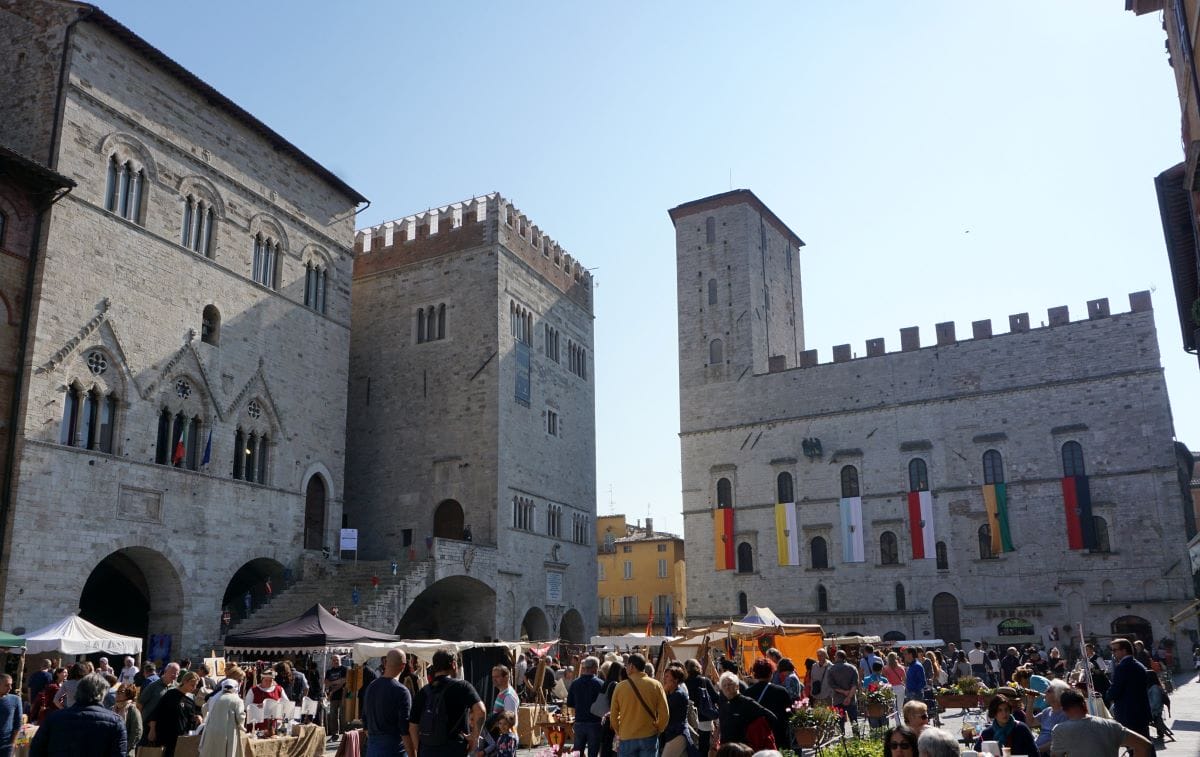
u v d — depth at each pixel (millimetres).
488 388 63938
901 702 31656
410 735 14875
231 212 50969
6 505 37469
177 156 47688
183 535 45219
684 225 95500
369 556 64938
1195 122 27531
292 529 52656
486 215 67000
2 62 43625
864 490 80562
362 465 67125
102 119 43469
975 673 52094
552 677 42656
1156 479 70312
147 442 43938
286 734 25750
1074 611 71188
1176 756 23656
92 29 43438
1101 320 74312
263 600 52875
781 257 100625
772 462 85125
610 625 111562
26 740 20297
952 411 78688
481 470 62844
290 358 54219
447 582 58875
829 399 83875
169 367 45594
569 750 29688
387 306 69438
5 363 38469
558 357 73812
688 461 89312
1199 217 28672
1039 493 74000
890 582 78062
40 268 39812
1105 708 20578
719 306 91562
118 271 43438
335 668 37094
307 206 57125
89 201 42312
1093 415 73312
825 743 20812
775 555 83250
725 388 89125
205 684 28281
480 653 42406
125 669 32688
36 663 37188
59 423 39812
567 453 73312
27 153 41750
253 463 50875
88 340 41531
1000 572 74250
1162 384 71438
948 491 77375
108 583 52438
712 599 84938
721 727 15711
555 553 69125
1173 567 68625
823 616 79875
